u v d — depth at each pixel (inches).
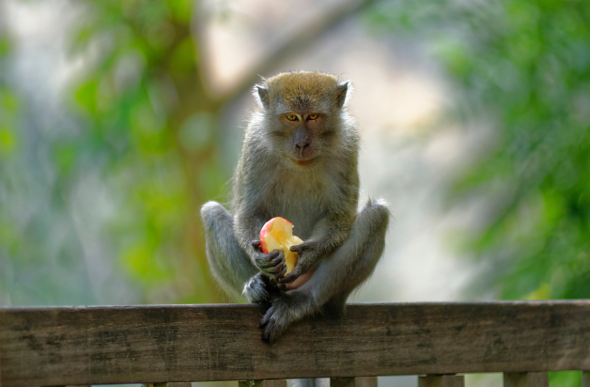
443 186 488.7
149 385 157.5
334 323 174.9
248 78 553.6
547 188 355.6
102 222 596.7
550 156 361.7
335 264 202.2
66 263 597.0
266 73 558.3
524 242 363.6
